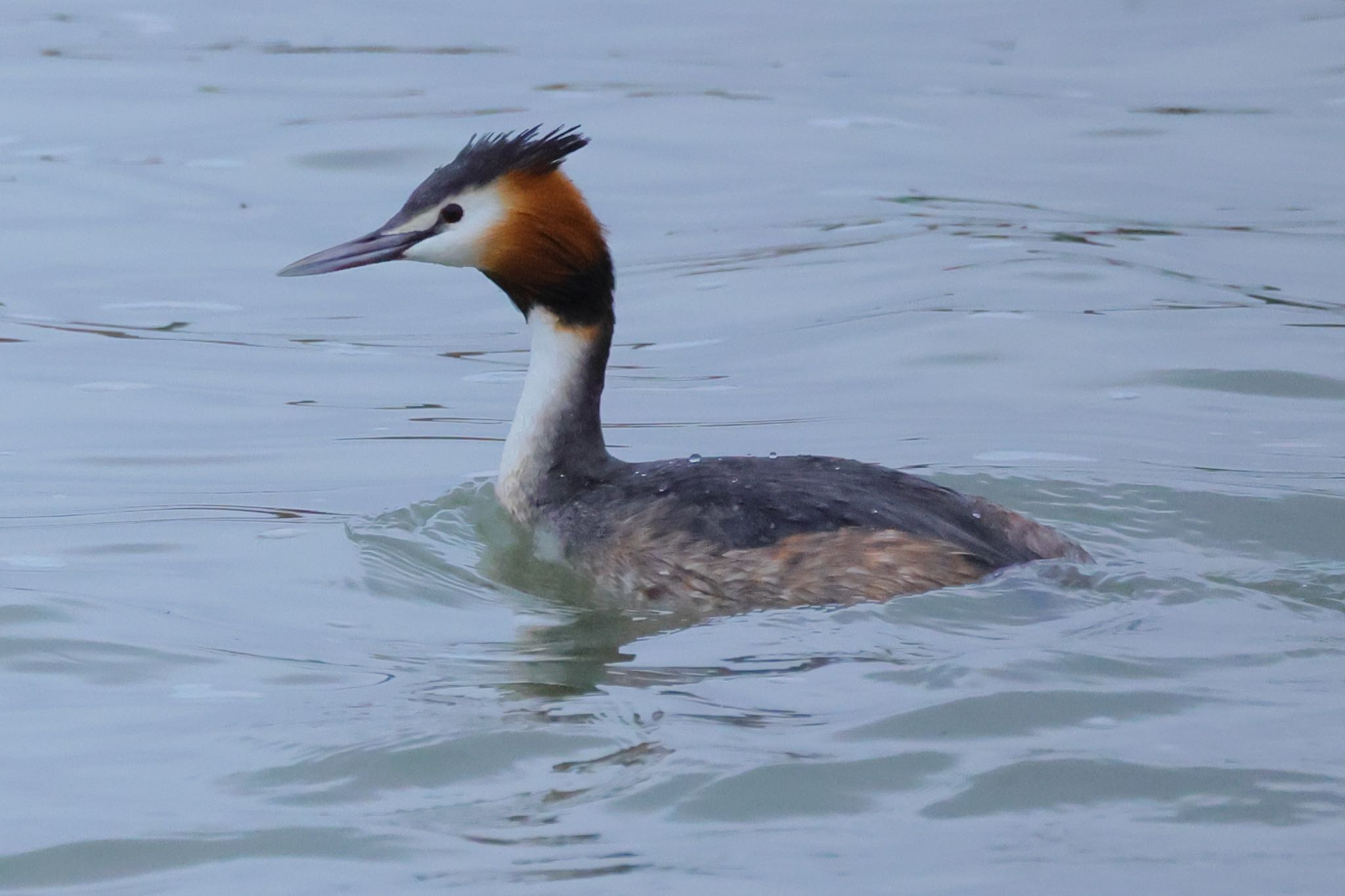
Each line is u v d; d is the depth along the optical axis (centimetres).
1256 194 2430
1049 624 1097
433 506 1406
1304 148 2650
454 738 946
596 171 2530
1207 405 1673
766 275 2098
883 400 1705
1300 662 1027
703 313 1983
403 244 1359
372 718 984
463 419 1666
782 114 2827
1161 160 2609
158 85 2967
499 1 3656
